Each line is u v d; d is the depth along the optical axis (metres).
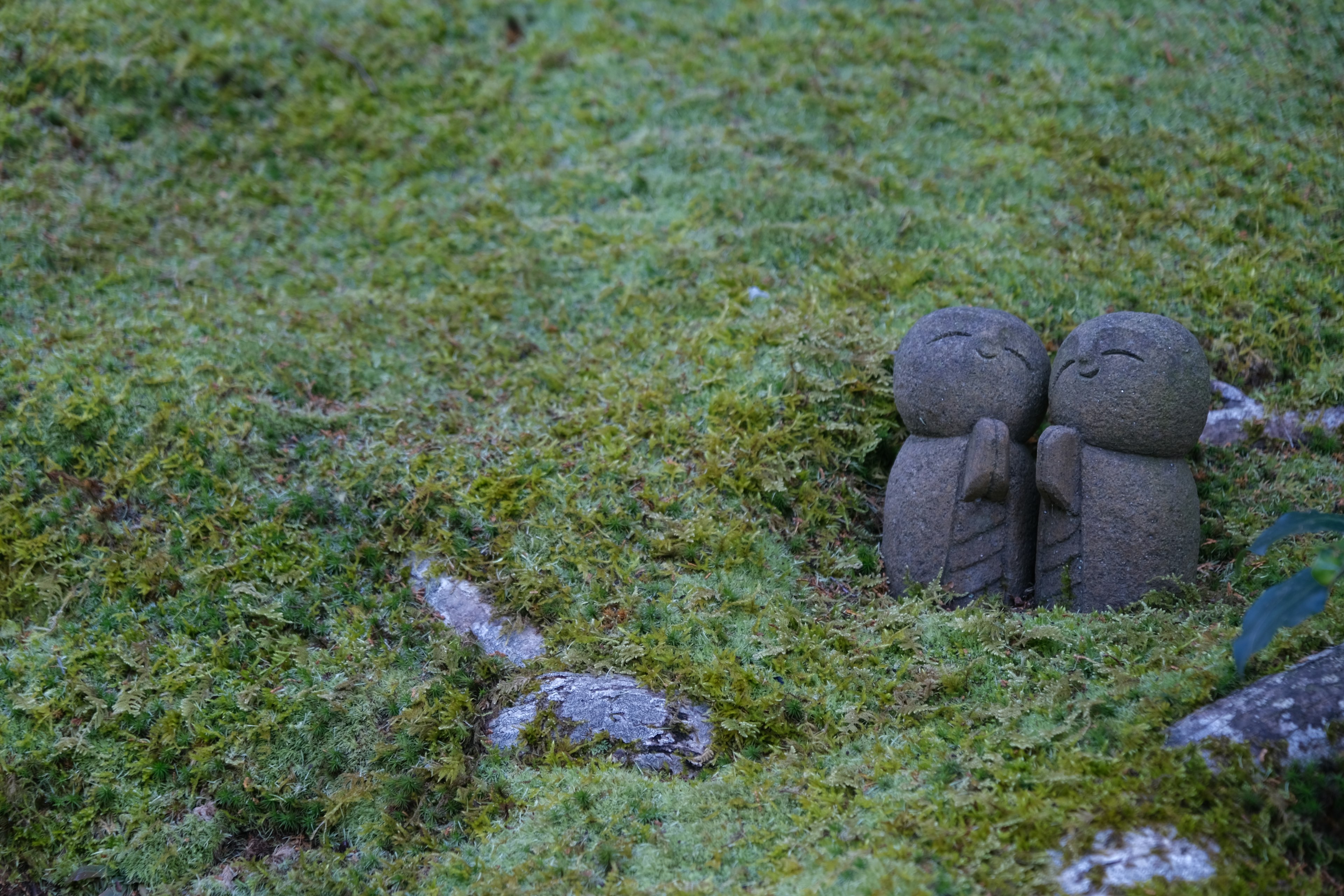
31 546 4.07
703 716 3.46
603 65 6.84
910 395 4.00
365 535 4.19
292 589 3.97
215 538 4.11
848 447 4.52
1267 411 4.48
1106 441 3.66
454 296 5.48
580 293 5.48
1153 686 3.08
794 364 4.65
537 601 3.88
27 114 6.07
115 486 4.28
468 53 6.96
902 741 3.22
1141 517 3.63
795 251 5.50
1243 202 5.40
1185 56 6.31
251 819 3.43
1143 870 2.53
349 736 3.54
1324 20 6.32
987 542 3.85
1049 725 3.08
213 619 3.87
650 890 2.81
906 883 2.63
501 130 6.50
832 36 6.84
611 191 6.06
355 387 4.89
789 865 2.80
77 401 4.49
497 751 3.42
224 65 6.54
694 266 5.47
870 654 3.57
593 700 3.47
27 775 3.46
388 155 6.37
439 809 3.35
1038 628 3.48
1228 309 4.85
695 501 4.25
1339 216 5.25
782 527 4.27
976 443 3.79
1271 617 2.56
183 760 3.53
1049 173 5.73
